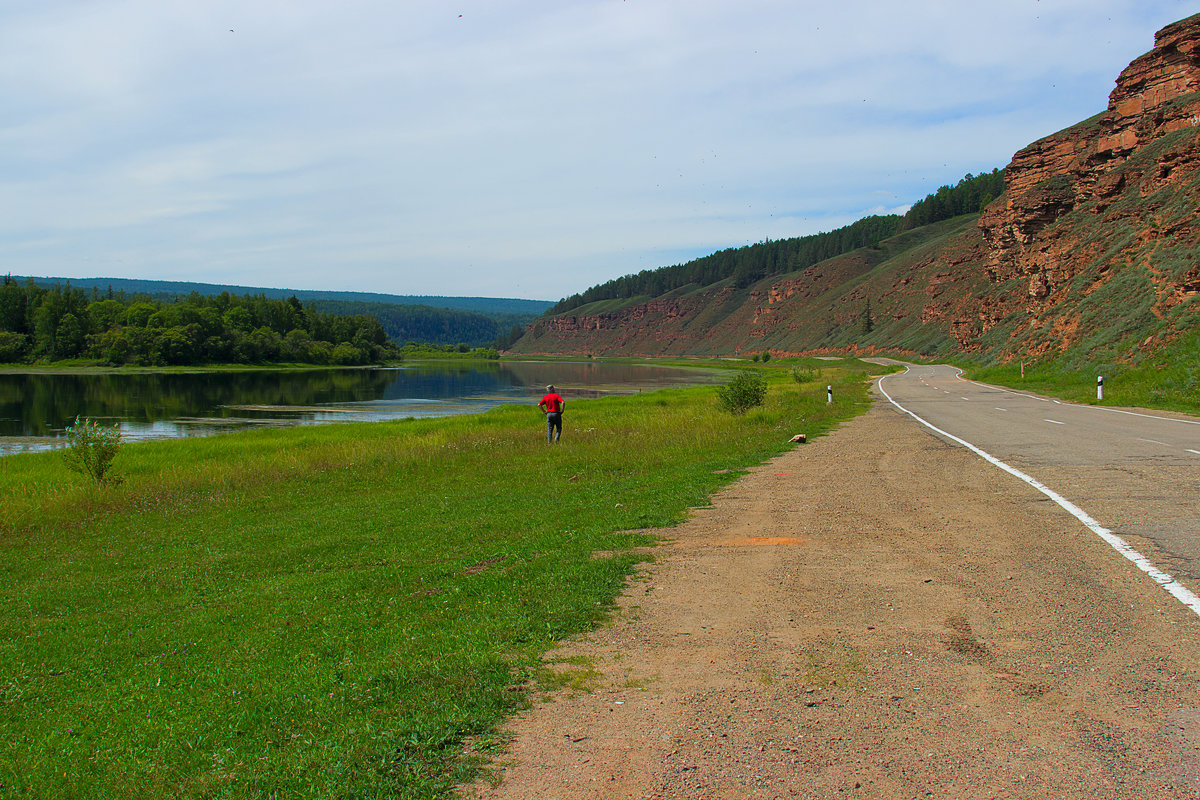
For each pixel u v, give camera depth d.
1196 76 60.97
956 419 23.52
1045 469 12.55
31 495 18.83
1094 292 45.66
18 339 124.75
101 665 6.64
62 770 4.36
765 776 3.54
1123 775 3.45
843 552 7.78
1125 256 45.56
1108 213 53.78
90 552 12.14
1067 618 5.46
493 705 4.44
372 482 17.50
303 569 9.91
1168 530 7.85
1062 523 8.47
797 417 26.22
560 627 5.81
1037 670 4.61
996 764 3.58
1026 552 7.32
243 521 13.93
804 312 198.38
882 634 5.35
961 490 11.02
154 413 51.72
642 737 3.98
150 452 26.75
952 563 7.10
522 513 12.05
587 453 19.03
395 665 5.29
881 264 193.25
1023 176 93.88
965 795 3.33
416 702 4.56
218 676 5.80
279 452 24.98
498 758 3.83
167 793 3.84
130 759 4.39
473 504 13.48
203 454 26.14
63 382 86.94
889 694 4.38
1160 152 53.28
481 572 8.09
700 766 3.65
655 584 6.95
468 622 6.27
